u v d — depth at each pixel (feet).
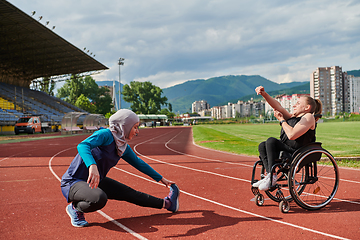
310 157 11.32
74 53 143.84
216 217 10.53
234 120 384.88
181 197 13.71
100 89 307.58
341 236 8.44
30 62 156.87
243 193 14.44
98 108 302.86
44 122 116.67
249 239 8.30
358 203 12.17
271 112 405.18
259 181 11.39
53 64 163.32
